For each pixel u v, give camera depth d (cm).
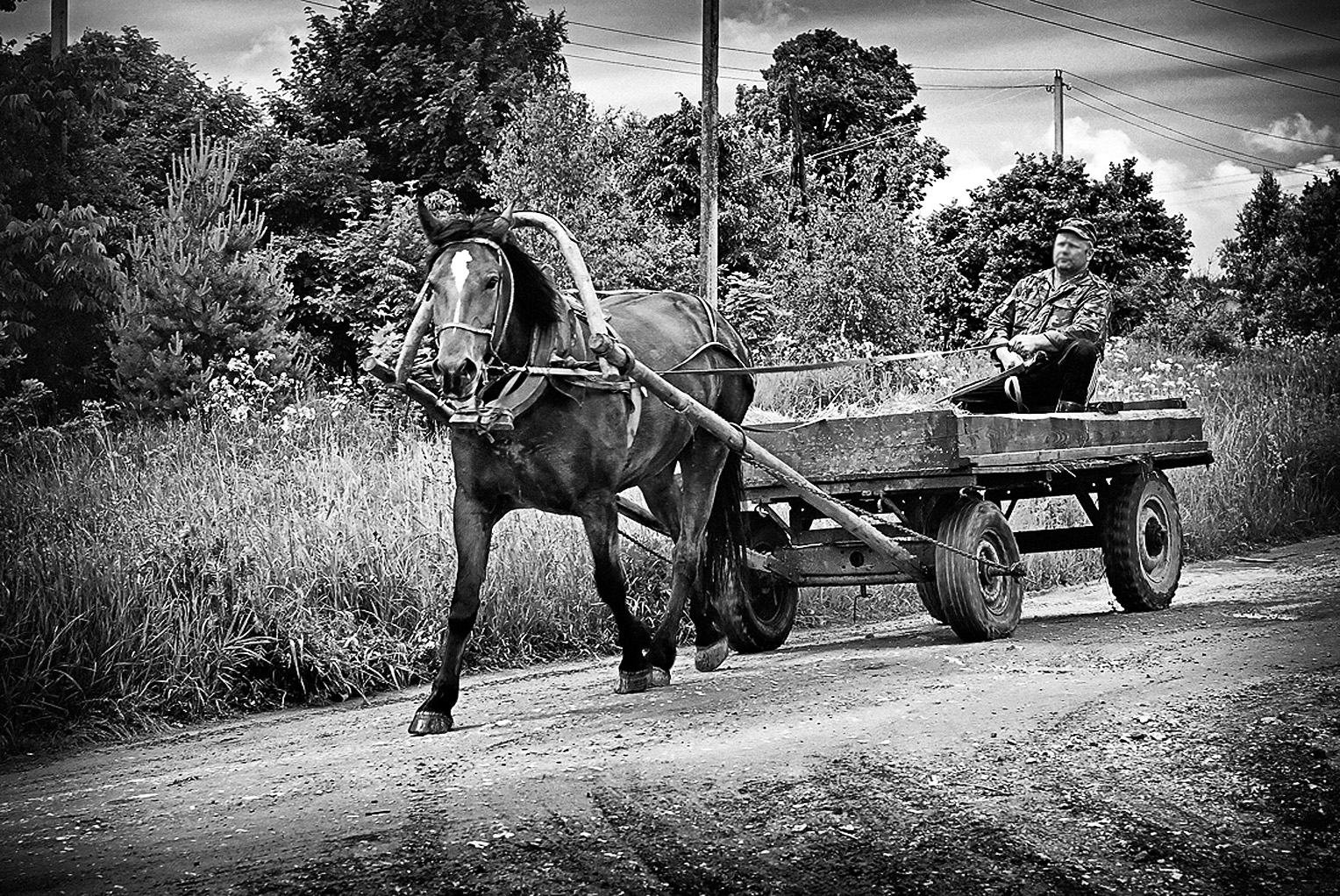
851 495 799
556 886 360
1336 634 693
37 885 382
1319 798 417
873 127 3791
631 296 742
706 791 443
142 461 1069
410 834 410
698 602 746
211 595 746
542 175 1788
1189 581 1023
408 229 2120
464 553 603
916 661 695
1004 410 869
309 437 1120
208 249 1639
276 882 371
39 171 1903
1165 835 391
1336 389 1867
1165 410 959
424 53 2588
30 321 1730
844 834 396
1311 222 2938
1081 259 888
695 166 2630
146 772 550
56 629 684
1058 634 769
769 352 2002
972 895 349
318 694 736
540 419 602
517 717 612
